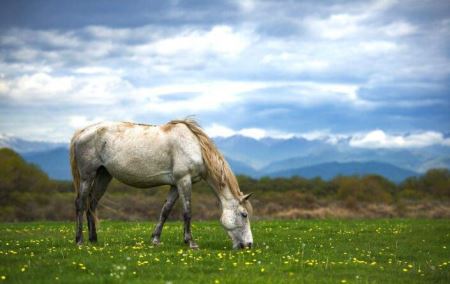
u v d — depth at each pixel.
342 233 19.89
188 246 14.55
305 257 13.26
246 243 14.58
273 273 10.80
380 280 10.76
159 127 14.77
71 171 15.17
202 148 14.63
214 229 21.81
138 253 12.90
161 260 11.88
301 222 27.16
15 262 11.53
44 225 26.22
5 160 53.66
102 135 14.62
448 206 50.91
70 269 10.74
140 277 10.03
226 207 14.67
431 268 12.14
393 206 50.34
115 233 19.64
